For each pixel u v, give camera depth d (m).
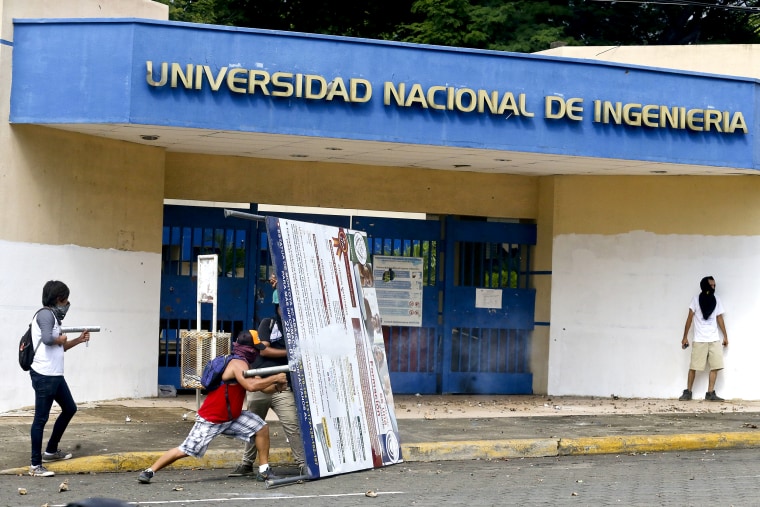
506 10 26.41
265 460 10.41
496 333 17.92
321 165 17.05
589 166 16.25
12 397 13.49
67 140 14.16
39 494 9.48
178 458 10.31
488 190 17.83
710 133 15.52
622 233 17.50
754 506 9.15
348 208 17.20
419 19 28.42
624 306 17.44
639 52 18.17
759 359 16.81
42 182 13.82
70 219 14.24
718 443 13.37
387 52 14.05
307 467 10.43
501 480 10.75
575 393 17.56
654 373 17.28
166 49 13.27
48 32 13.41
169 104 13.28
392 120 14.09
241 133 13.79
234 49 13.48
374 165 17.20
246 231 16.91
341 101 13.90
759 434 13.57
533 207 18.09
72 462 10.73
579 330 17.59
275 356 11.06
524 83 14.62
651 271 17.34
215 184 16.61
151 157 15.58
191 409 14.43
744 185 16.92
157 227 15.70
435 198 17.55
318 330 10.93
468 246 17.89
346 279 11.68
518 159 15.57
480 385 17.73
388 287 17.41
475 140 14.43
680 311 17.20
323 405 10.83
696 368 16.88
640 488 10.20
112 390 14.95
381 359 12.12
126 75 13.17
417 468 11.63
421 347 17.62
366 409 11.55
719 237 17.03
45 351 10.36
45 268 13.88
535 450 12.64
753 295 16.84
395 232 17.50
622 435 13.24
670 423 14.39
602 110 14.91
